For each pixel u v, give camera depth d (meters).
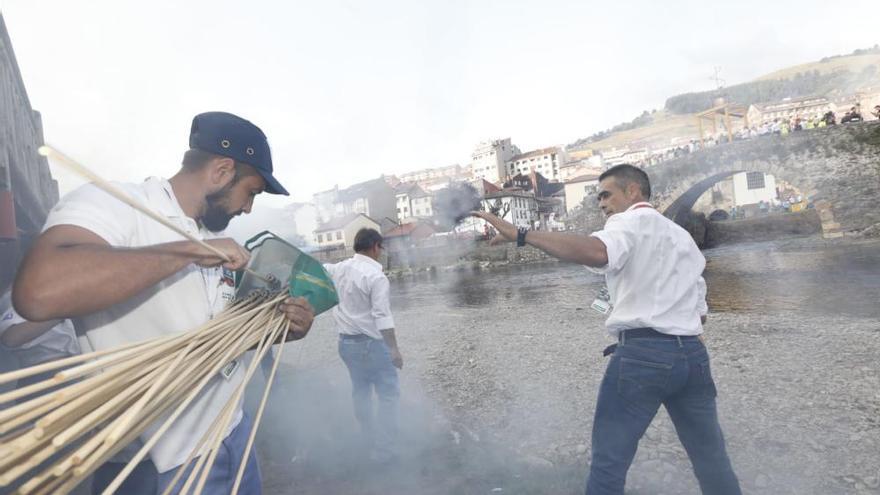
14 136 8.24
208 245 1.29
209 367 1.33
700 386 2.42
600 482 2.36
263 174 1.65
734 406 4.57
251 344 1.50
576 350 7.60
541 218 52.97
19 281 1.08
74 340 3.30
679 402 2.47
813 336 7.44
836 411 4.27
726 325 8.98
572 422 4.50
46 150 0.84
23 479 2.06
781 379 5.35
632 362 2.35
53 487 0.96
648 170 35.00
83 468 0.93
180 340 1.27
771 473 3.25
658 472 3.33
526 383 5.91
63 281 1.06
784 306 11.05
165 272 1.19
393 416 3.86
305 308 1.68
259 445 4.36
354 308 3.84
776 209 44.72
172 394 1.23
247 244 1.82
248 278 1.72
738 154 31.86
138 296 1.47
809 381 5.19
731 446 3.70
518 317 12.12
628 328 2.40
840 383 5.04
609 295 2.57
